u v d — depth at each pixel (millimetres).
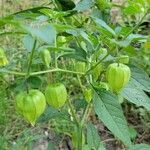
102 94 268
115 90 265
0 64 251
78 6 295
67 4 298
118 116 263
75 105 329
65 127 565
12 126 578
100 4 310
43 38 184
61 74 473
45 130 594
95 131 311
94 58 286
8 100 583
